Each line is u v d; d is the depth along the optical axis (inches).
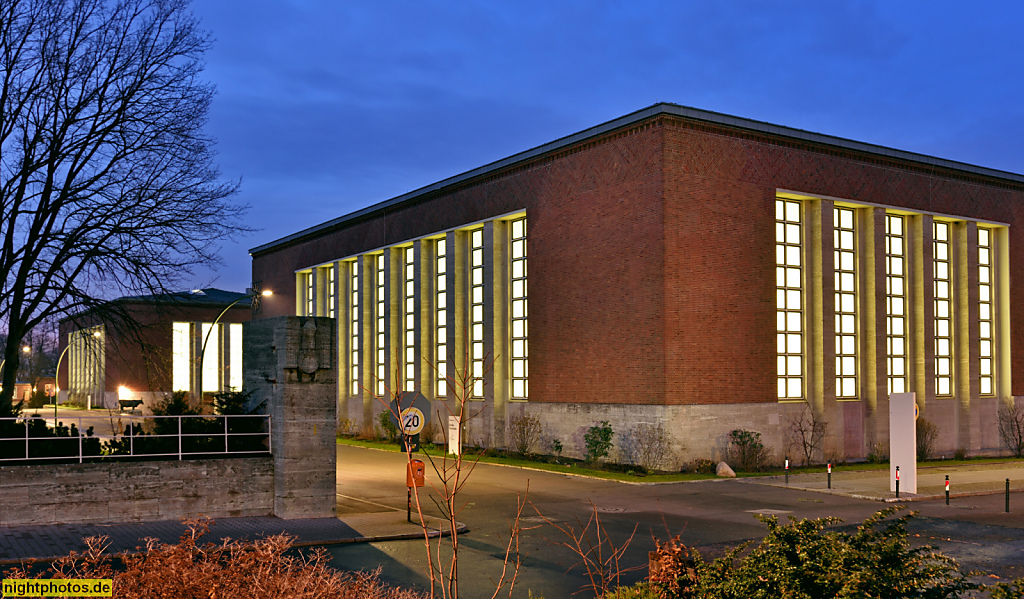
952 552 682.2
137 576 309.6
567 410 1488.7
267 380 860.6
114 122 1167.0
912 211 1600.6
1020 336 1745.8
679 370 1312.7
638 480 1209.4
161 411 914.1
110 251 1138.7
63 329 2433.6
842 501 1016.2
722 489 1129.4
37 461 778.2
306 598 304.8
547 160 1569.9
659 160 1331.2
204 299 3248.0
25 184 1123.9
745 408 1368.1
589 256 1460.4
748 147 1407.5
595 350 1438.2
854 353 1536.7
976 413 1669.5
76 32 1153.4
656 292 1323.8
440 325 1898.4
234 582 307.3
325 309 2375.7
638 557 657.6
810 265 1472.7
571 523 831.7
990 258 1748.3
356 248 2186.3
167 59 1205.1
